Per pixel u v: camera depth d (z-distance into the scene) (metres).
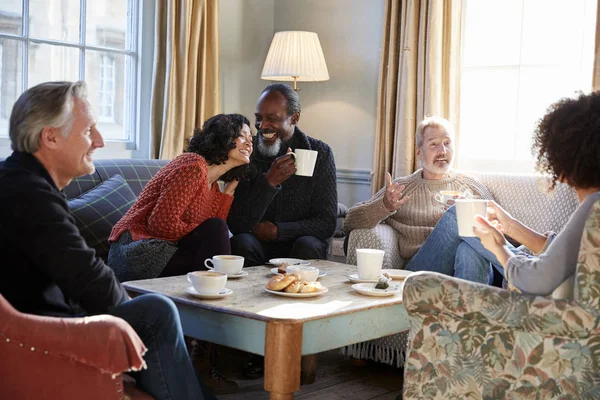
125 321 1.64
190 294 2.21
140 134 4.18
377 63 4.41
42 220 1.68
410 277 1.72
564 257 1.57
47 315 1.76
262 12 4.85
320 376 2.96
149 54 4.17
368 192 4.48
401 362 2.96
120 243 2.76
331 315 2.02
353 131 4.55
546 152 1.70
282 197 3.42
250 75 4.80
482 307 1.61
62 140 1.80
